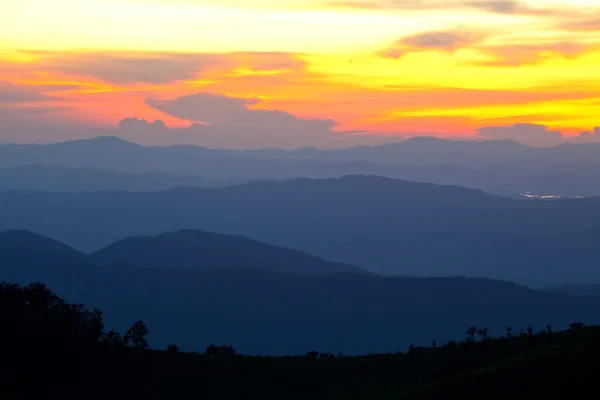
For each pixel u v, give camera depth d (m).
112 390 122.12
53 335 128.75
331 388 125.00
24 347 124.19
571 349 112.56
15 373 119.56
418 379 121.75
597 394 102.12
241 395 124.12
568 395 102.75
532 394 103.88
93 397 119.75
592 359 107.31
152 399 121.81
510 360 115.19
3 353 121.88
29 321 129.75
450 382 110.06
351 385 125.06
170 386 125.00
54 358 124.50
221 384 127.06
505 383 106.25
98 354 128.88
